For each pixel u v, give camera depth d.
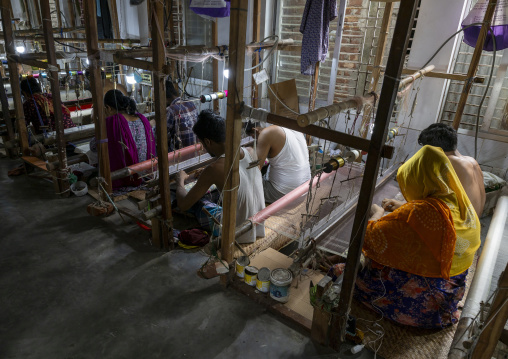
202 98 3.25
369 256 2.00
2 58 4.95
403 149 4.14
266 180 3.31
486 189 3.33
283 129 3.05
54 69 2.90
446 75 3.28
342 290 1.77
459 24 3.54
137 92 5.46
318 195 2.96
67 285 2.33
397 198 3.15
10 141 3.91
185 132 3.87
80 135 4.00
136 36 3.31
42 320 2.07
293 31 4.56
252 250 2.57
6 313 2.11
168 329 2.04
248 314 2.15
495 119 3.74
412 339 1.99
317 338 1.96
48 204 3.26
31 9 5.43
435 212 1.79
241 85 1.89
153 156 3.64
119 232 2.90
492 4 2.82
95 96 2.73
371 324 2.07
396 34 1.30
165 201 2.53
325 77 4.62
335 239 2.51
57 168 3.32
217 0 2.42
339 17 3.69
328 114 1.71
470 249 1.92
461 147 3.93
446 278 1.85
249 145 3.63
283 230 2.46
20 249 2.65
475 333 1.51
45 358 1.85
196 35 5.28
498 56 3.62
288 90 3.71
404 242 1.87
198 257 2.64
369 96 2.14
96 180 3.02
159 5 2.03
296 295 2.22
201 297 2.27
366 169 1.52
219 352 1.91
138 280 2.40
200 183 2.41
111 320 2.09
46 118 3.92
